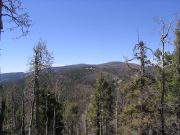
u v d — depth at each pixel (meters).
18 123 51.06
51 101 49.47
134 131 28.58
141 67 28.16
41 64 30.50
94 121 62.75
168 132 27.67
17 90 50.50
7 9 11.34
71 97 81.00
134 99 29.17
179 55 30.73
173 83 31.34
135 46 27.92
